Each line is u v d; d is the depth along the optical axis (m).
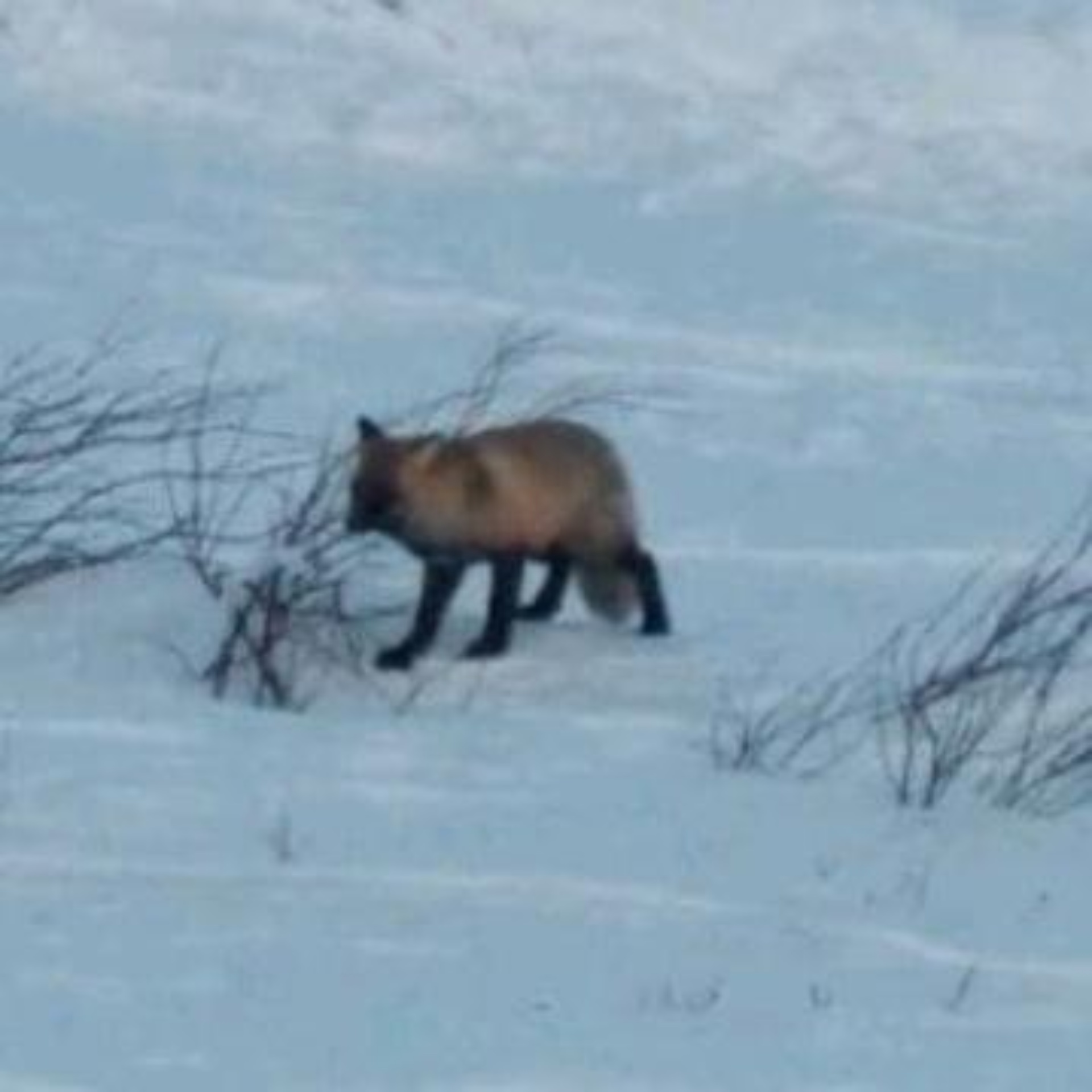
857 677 31.25
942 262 58.12
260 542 32.47
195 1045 20.00
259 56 65.44
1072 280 57.75
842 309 53.88
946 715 30.17
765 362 49.34
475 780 26.92
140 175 57.75
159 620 30.44
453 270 53.62
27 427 35.62
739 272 55.97
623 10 69.94
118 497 36.34
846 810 26.81
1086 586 34.22
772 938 23.02
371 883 23.72
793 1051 20.59
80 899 22.75
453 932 22.62
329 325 48.97
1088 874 25.50
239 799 25.70
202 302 49.41
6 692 28.28
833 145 65.94
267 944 22.06
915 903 24.38
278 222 55.72
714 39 69.75
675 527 38.75
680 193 61.53
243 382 44.53
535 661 31.67
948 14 71.94
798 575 36.56
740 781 27.52
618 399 43.78
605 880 24.27
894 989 22.03
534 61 67.75
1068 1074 20.47
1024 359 51.34
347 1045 20.17
